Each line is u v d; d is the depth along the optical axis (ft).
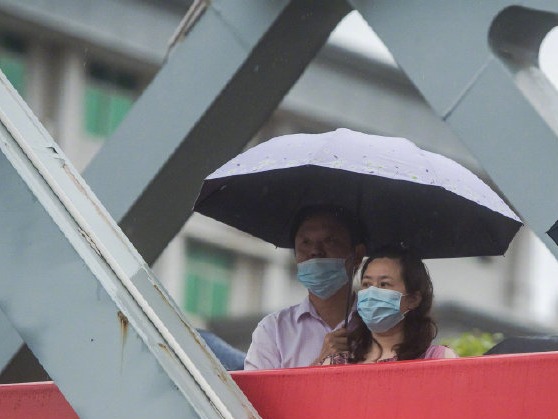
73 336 20.39
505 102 28.68
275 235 35.88
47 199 20.90
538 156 28.22
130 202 35.55
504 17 29.04
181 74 34.99
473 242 34.83
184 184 35.99
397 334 30.48
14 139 21.33
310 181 35.01
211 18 34.60
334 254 32.81
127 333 20.17
